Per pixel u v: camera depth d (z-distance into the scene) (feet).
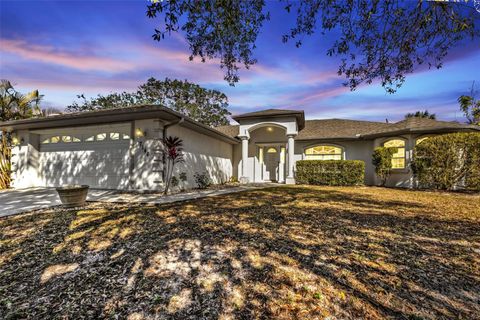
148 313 6.03
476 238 11.63
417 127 37.88
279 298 6.60
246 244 10.66
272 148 51.47
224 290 7.02
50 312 6.14
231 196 25.94
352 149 47.14
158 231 12.51
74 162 32.45
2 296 6.87
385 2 12.91
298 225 13.80
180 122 28.22
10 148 35.86
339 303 6.38
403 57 14.66
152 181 27.58
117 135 30.04
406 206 20.07
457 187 32.12
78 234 12.12
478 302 6.50
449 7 11.85
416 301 6.52
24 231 12.62
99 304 6.44
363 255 9.53
